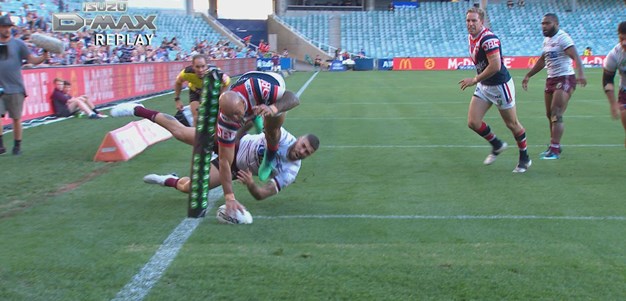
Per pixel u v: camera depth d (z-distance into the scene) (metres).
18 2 26.50
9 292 3.76
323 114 14.15
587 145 9.46
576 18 50.22
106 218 5.41
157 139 9.84
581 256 4.36
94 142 10.06
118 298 3.68
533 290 3.78
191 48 36.50
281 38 49.72
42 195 6.31
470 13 7.14
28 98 12.42
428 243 4.66
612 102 7.13
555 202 5.94
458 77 31.88
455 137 10.43
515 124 7.36
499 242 4.69
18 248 4.57
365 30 49.81
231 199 5.19
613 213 5.52
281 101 5.11
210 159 5.29
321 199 6.10
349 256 4.37
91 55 21.62
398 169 7.68
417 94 20.19
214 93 5.04
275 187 5.54
